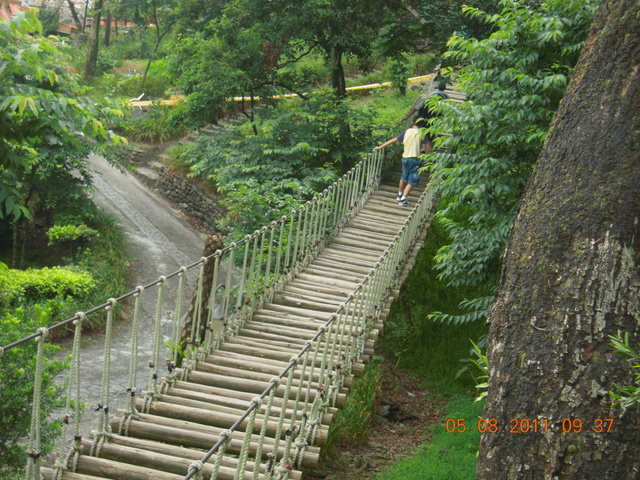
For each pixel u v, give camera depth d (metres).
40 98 5.11
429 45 14.46
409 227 9.59
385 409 8.12
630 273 3.30
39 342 3.77
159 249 15.39
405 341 9.93
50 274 11.23
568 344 3.29
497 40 7.28
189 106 14.91
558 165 3.61
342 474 6.46
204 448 4.87
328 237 10.34
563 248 3.44
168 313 12.11
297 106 15.84
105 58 27.48
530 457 3.28
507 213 7.73
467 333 10.05
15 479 4.54
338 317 6.02
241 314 7.31
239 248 11.14
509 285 3.61
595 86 3.60
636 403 3.14
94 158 21.09
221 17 14.92
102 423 4.57
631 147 3.42
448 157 7.93
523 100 6.94
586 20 7.17
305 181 13.18
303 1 14.52
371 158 12.57
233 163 14.21
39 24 4.95
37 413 3.80
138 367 9.15
